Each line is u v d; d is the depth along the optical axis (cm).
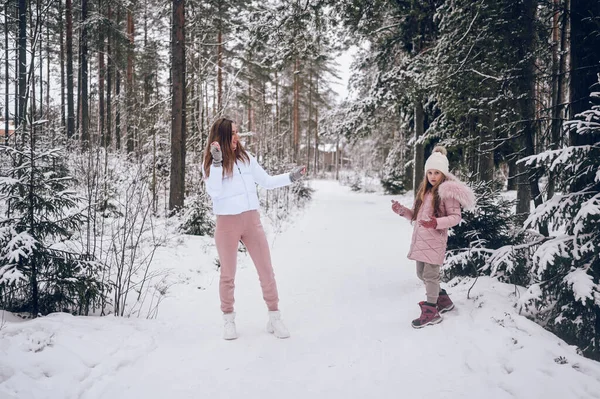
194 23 1380
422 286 496
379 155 3441
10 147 349
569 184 366
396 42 1416
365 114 1498
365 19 1173
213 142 325
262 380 266
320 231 1014
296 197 1722
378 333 347
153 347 314
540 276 327
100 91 1716
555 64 719
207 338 340
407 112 1619
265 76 2417
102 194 703
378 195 2511
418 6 1162
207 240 774
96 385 251
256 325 374
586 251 315
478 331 324
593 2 422
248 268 614
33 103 391
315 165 5056
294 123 3603
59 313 340
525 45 646
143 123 1034
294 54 1050
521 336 304
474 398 240
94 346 293
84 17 1686
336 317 393
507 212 523
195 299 461
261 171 371
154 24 2172
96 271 371
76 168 698
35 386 237
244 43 1062
